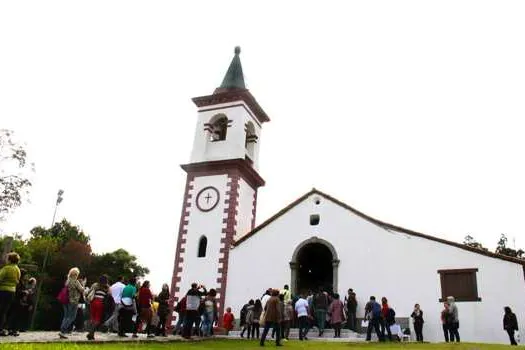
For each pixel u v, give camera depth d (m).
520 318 23.06
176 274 31.34
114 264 66.31
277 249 29.31
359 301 26.09
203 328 21.66
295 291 27.78
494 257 24.53
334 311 23.23
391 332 23.06
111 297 18.56
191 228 32.53
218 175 33.62
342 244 27.81
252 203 35.12
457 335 21.05
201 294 20.89
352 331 24.12
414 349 15.95
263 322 17.30
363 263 26.94
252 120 37.22
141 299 18.12
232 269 29.86
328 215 28.92
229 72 38.62
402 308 25.20
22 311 17.00
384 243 26.95
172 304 30.47
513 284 23.72
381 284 26.09
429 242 26.08
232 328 27.73
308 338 22.53
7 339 13.49
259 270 29.17
